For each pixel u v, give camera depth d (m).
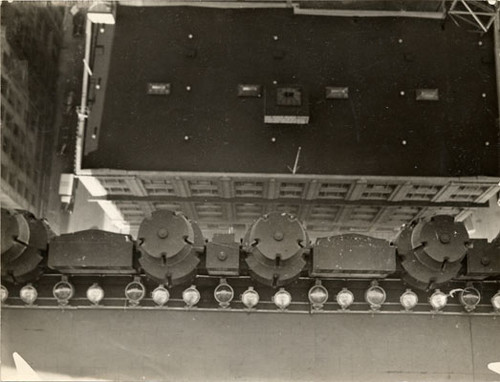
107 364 22.84
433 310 23.31
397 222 45.88
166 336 23.08
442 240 22.00
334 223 45.31
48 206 47.09
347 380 22.64
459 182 43.53
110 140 44.84
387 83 45.84
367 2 47.94
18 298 23.36
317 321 23.19
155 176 43.94
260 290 23.42
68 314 23.30
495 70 46.28
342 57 46.47
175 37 47.06
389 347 23.00
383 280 23.55
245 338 23.03
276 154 44.31
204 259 23.05
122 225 46.16
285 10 47.75
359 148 44.44
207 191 44.78
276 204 44.94
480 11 46.88
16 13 46.97
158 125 45.09
